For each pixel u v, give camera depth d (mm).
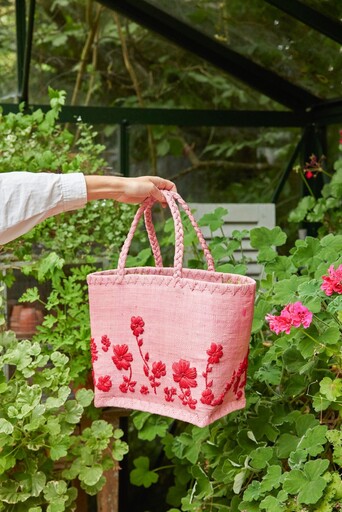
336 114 2830
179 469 2412
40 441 1880
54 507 1890
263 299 1921
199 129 2975
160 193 1534
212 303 1328
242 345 1358
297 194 3053
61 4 2848
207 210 2760
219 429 1936
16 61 2750
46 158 2197
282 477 1576
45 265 2062
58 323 2113
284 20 2531
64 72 2924
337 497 1532
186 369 1368
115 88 3002
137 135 2887
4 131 2250
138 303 1431
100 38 2939
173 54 2986
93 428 1998
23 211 1447
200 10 2682
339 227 2721
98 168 2361
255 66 2939
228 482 1858
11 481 1914
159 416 2285
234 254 2779
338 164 2684
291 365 1689
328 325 1646
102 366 1493
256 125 2943
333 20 2393
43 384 1936
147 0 2742
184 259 2676
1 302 2043
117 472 2225
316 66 2727
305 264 1920
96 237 2283
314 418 1683
